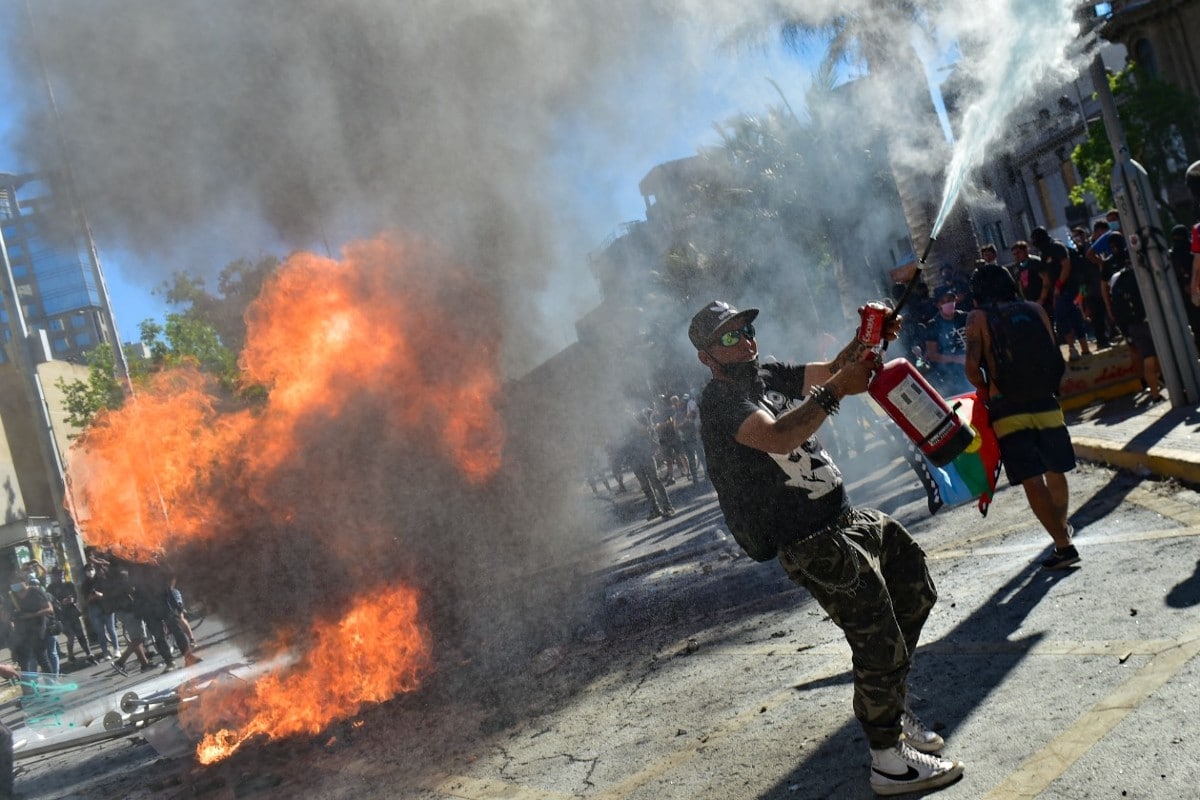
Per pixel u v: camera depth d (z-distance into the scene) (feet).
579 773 14.05
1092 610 14.10
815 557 10.55
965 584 17.47
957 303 38.55
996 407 16.51
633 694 17.42
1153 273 26.35
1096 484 22.03
